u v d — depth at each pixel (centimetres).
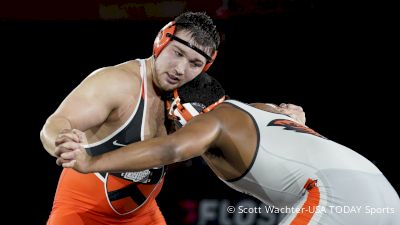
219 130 445
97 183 567
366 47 1175
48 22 1223
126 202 584
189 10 1216
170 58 529
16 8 1211
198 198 1032
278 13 1206
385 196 438
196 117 456
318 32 1199
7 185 1097
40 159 1129
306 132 467
